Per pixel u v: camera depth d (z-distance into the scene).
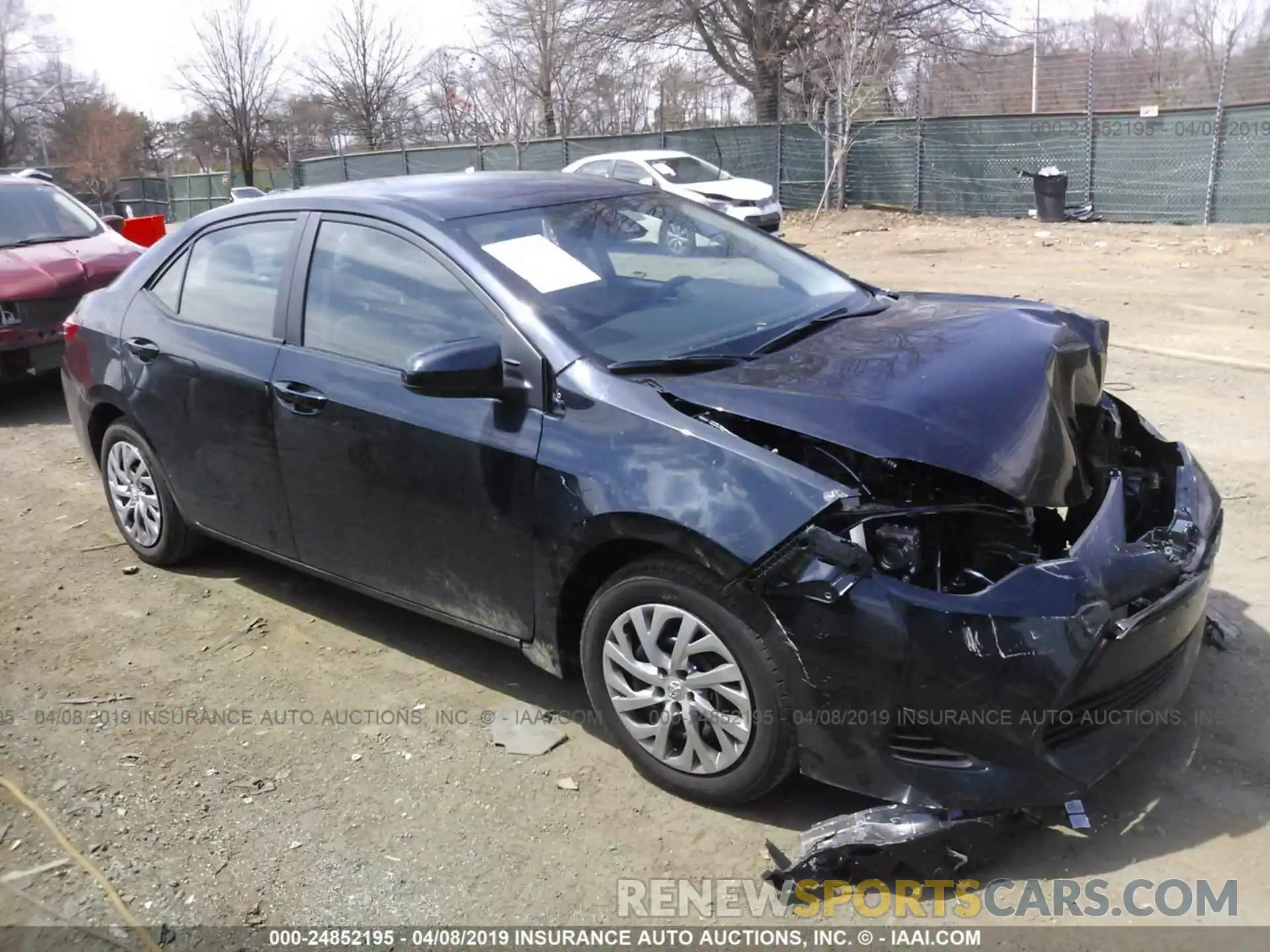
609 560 3.28
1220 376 7.44
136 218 10.72
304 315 4.03
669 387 3.17
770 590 2.81
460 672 4.05
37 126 58.69
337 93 43.25
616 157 19.31
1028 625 2.68
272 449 4.07
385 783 3.39
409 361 3.22
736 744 3.01
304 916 2.86
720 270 4.12
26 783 3.46
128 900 2.93
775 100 28.81
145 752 3.61
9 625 4.56
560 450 3.21
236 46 39.59
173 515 4.83
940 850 2.79
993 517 3.01
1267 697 3.58
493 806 3.26
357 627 4.43
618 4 30.27
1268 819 3.02
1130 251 15.51
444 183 4.25
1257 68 19.09
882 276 14.05
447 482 3.51
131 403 4.68
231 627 4.47
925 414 2.95
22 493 6.25
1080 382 3.63
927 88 24.05
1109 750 2.88
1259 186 17.80
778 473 2.85
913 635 2.69
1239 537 4.82
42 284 7.74
